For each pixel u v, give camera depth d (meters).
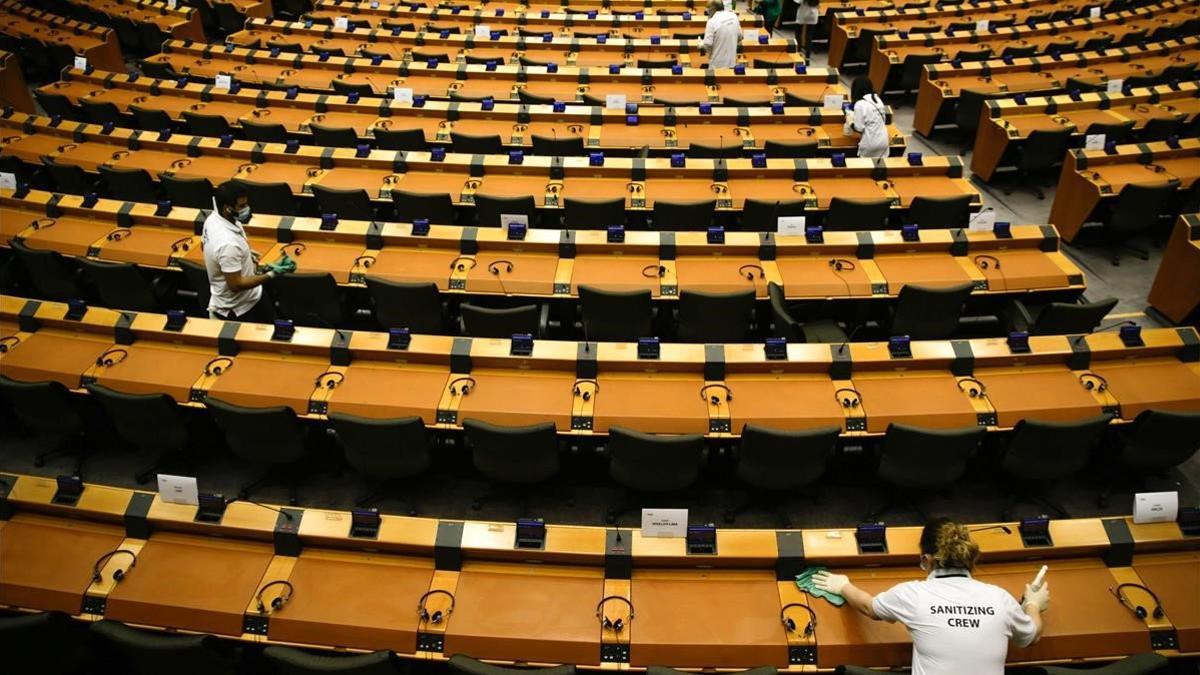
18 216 8.45
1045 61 13.30
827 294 7.42
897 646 4.41
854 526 6.46
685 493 6.64
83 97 11.93
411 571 4.84
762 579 4.78
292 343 6.41
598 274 7.55
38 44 15.12
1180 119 10.98
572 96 12.38
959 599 3.94
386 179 9.35
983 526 4.93
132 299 7.85
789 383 6.25
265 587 4.73
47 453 7.03
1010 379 6.33
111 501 5.04
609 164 9.39
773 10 17.92
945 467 5.83
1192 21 15.70
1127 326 6.50
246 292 7.25
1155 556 4.90
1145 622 4.55
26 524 5.08
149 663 4.39
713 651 4.43
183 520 4.96
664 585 4.75
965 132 12.55
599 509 6.56
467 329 7.00
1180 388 6.24
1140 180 9.58
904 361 6.27
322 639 4.56
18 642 4.42
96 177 9.91
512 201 8.58
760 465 5.79
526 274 7.52
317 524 4.91
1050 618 4.57
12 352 6.52
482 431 5.62
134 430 6.21
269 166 9.67
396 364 6.43
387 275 7.54
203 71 13.32
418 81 12.91
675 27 16.59
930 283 7.50
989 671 3.81
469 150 10.39
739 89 12.54
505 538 4.83
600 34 15.55
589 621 4.55
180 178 9.09
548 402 6.05
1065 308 7.05
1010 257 7.81
